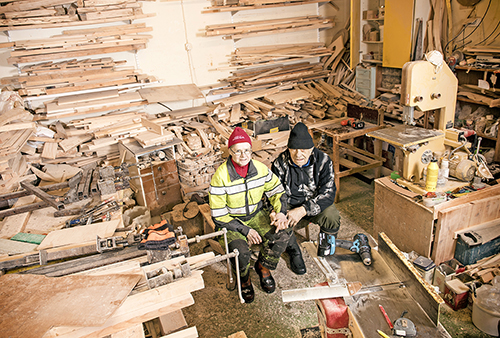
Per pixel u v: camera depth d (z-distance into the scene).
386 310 1.70
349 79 5.35
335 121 4.43
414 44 4.14
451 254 2.70
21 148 3.72
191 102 4.95
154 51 4.67
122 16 4.25
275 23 5.16
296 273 2.99
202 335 2.48
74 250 2.16
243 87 5.02
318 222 2.94
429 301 1.59
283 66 5.45
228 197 2.68
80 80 4.12
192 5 4.72
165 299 1.68
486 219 2.72
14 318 1.57
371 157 4.29
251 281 2.96
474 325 2.33
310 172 2.93
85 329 1.54
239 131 2.49
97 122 4.10
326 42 5.68
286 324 2.51
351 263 2.04
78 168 3.89
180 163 4.05
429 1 3.97
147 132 4.05
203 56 4.96
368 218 3.69
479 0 3.59
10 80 3.99
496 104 3.40
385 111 4.41
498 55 3.32
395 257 1.88
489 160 3.42
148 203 3.97
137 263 1.95
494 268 2.53
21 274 1.89
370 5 4.92
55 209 2.98
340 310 1.76
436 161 2.62
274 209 2.80
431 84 2.68
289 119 4.76
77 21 4.10
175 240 2.17
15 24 3.85
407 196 2.75
